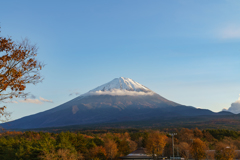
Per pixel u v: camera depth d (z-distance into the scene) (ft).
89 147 279.28
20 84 52.24
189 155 278.26
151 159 257.75
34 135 358.23
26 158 177.37
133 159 259.60
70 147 196.95
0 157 204.74
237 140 346.33
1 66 50.39
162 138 257.75
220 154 219.00
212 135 438.81
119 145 331.16
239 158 243.60
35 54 54.44
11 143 234.58
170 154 323.16
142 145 412.77
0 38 51.16
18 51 52.01
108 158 277.23
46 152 172.14
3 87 50.08
